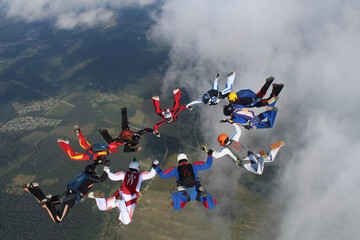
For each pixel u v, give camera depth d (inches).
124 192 430.0
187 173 434.3
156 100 528.4
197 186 431.2
